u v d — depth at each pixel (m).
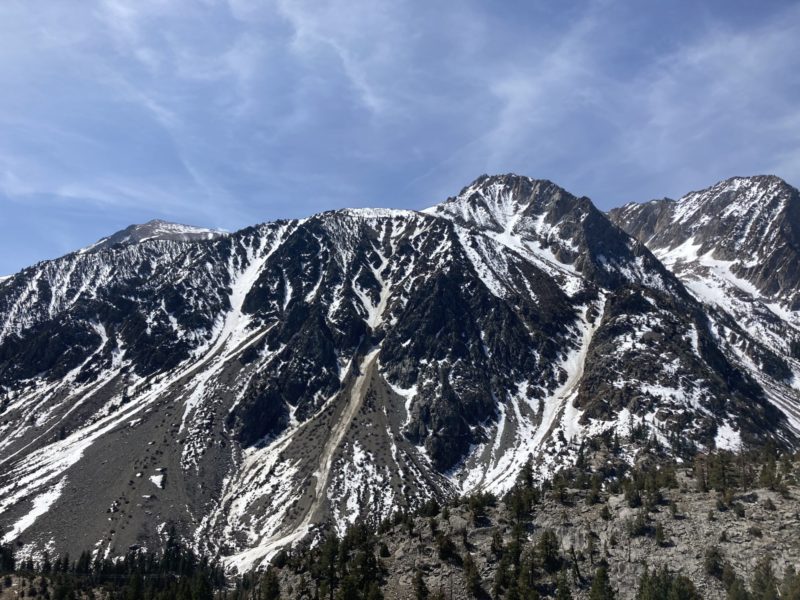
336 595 110.81
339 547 131.88
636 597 98.25
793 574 93.19
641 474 133.38
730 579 95.81
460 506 136.25
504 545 115.12
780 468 123.06
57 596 137.12
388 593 109.81
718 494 115.44
